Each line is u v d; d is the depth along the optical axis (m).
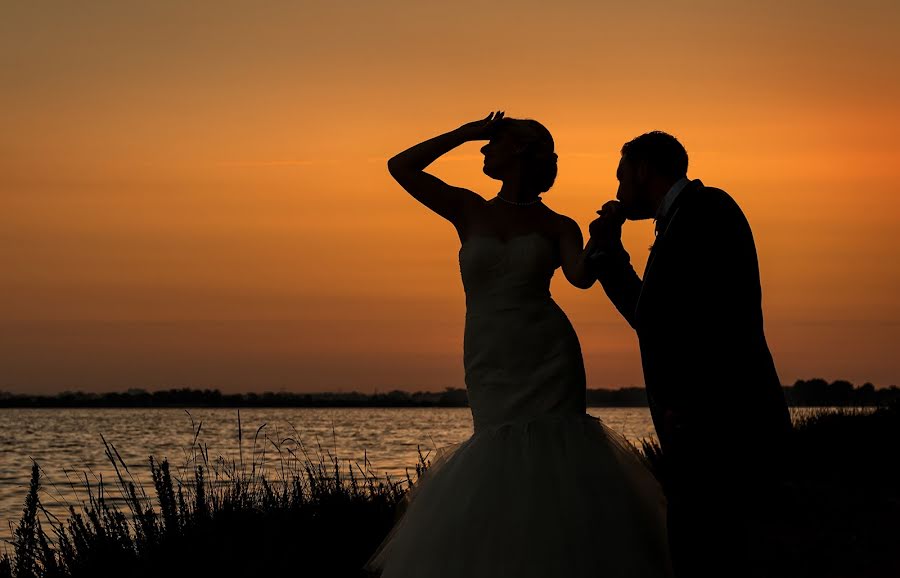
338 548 6.04
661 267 4.65
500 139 4.70
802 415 16.73
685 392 4.56
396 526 4.59
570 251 4.57
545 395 4.48
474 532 4.22
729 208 4.67
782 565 7.54
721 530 4.50
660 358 4.64
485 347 4.51
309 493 6.91
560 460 4.36
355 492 6.87
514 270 4.52
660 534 4.46
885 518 9.35
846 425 14.99
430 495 4.42
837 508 9.98
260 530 6.03
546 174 4.70
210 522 6.00
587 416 4.61
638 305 4.75
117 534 5.77
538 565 4.16
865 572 7.21
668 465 4.66
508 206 4.67
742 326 4.55
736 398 4.50
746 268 4.60
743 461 4.52
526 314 4.51
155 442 38.62
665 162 4.83
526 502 4.25
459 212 4.73
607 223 4.44
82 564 5.57
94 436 50.06
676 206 4.78
